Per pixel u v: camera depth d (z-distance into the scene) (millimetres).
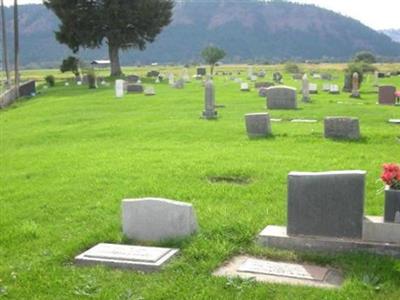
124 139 20188
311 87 38625
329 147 16750
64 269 7633
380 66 96875
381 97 30391
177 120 24375
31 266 7719
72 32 66312
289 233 8258
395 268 7199
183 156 15609
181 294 6672
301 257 7820
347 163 14125
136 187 11891
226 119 24203
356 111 26188
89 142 20016
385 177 8141
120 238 8719
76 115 29750
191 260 7691
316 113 25703
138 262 7613
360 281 6836
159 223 8602
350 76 40312
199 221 9219
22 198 11672
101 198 11203
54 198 11398
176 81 49094
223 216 9430
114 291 6855
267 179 12312
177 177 12820
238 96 36500
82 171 14062
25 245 8602
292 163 14148
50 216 10164
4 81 62438
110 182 12586
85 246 8484
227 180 12758
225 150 16453
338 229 8070
